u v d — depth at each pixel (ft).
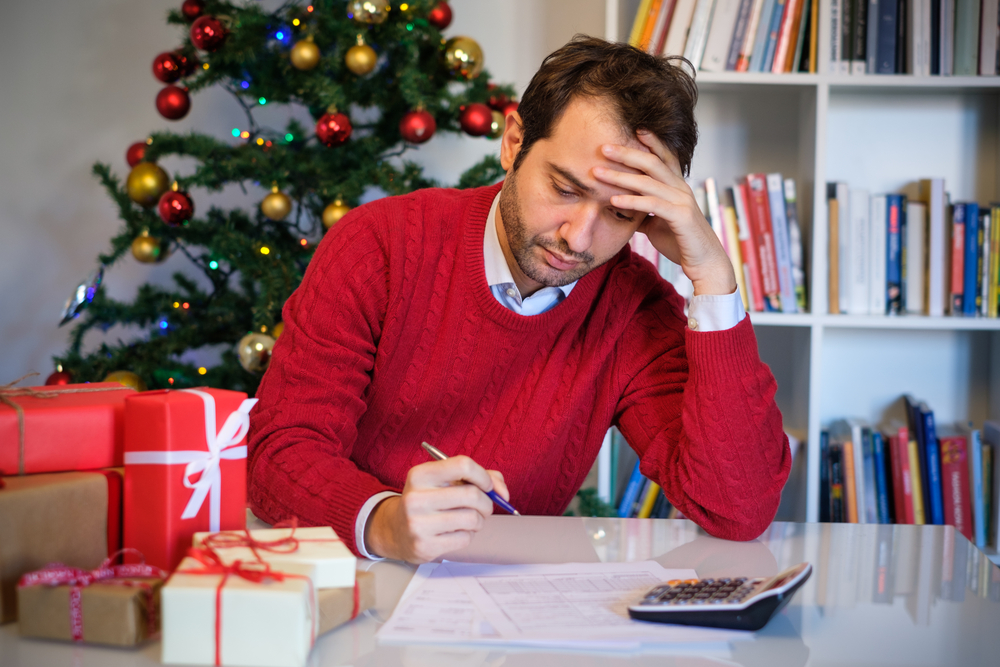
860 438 6.55
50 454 2.29
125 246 6.61
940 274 6.39
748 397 3.25
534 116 3.10
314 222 7.06
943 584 2.63
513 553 2.83
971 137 7.12
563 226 3.10
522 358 3.71
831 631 2.24
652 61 3.20
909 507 6.53
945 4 6.23
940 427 7.02
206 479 2.31
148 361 6.50
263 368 5.90
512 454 3.70
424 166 7.84
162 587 1.92
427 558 2.51
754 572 2.70
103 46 8.09
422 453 3.73
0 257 8.28
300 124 7.57
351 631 2.17
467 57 6.32
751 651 2.11
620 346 3.90
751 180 6.38
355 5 5.84
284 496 2.92
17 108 8.15
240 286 7.30
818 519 6.51
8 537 2.09
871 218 6.43
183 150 6.33
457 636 2.12
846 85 6.36
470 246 3.57
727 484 3.12
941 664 2.06
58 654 1.94
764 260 6.40
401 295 3.53
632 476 6.69
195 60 6.47
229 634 1.89
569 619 2.24
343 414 3.25
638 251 6.49
